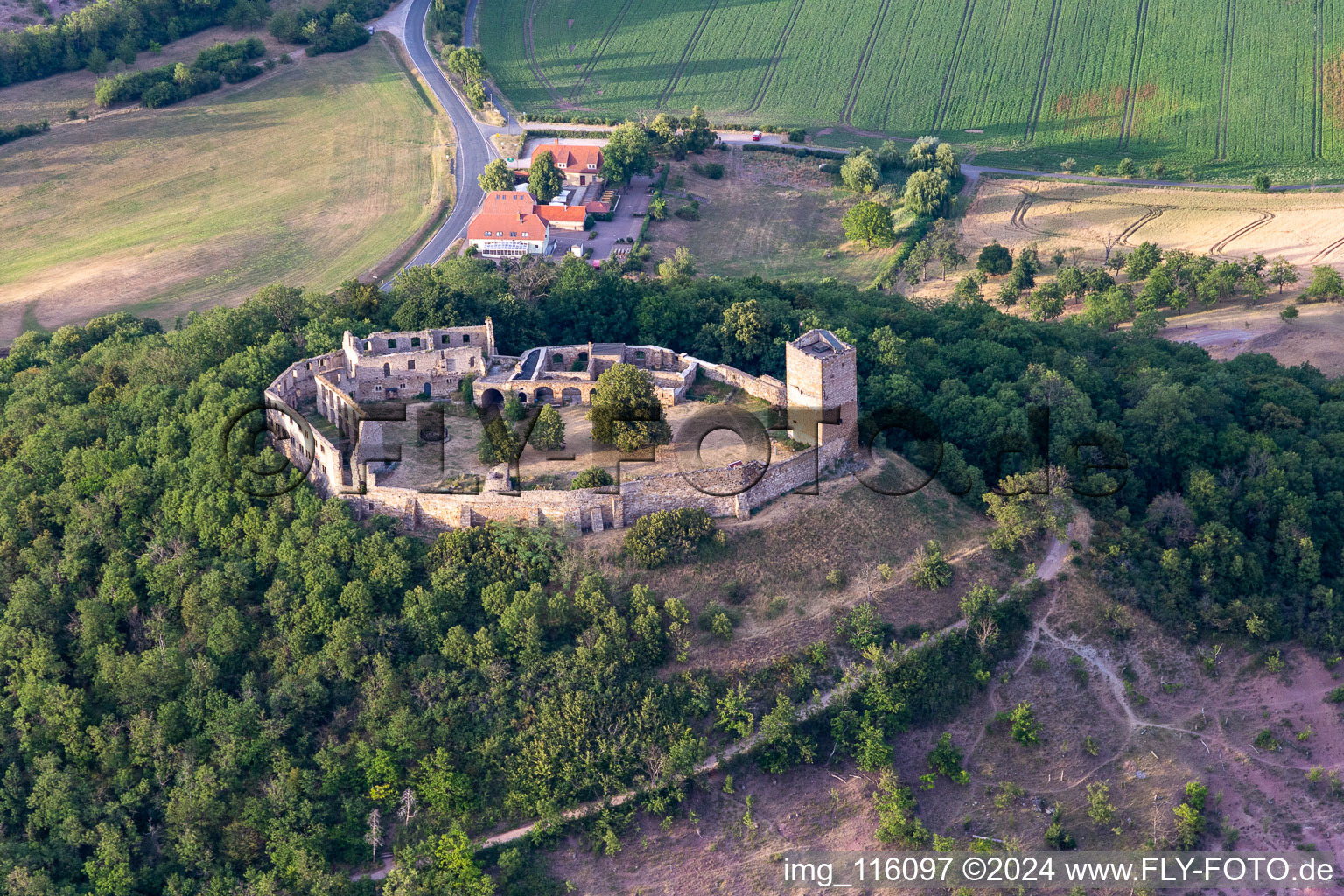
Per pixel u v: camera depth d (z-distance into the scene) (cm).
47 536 14338
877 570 14025
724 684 12962
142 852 12019
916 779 12888
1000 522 14650
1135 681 14038
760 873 12112
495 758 12362
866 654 13200
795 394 14488
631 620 13138
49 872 11950
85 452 14888
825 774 12762
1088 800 12975
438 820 12138
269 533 13588
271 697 12594
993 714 13500
